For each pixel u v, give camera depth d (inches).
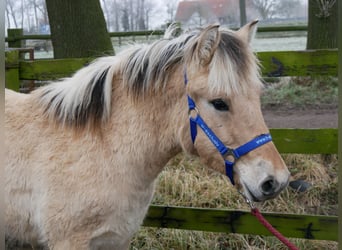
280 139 125.7
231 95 77.9
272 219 123.9
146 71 88.3
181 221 127.5
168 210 127.9
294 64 124.1
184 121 85.0
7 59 139.6
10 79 141.1
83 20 230.2
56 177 88.2
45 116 93.0
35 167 89.9
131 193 89.8
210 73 78.5
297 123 238.5
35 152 90.7
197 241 137.9
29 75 142.6
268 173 76.2
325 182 166.6
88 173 87.7
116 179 88.2
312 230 121.7
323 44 313.9
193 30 89.4
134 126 89.4
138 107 89.5
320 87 294.5
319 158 181.8
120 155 88.7
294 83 303.4
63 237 89.3
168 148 89.7
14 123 93.6
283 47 397.4
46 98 93.9
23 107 95.9
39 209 89.9
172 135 88.0
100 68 92.7
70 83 92.7
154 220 129.0
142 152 89.4
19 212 92.6
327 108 267.9
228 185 162.1
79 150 89.1
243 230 124.8
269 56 124.9
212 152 81.6
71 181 87.7
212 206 154.6
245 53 80.3
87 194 87.1
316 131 123.1
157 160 90.9
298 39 442.0
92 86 91.0
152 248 135.5
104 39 235.3
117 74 92.3
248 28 85.8
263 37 450.3
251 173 77.4
